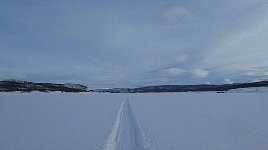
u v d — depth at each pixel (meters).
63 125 14.81
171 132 12.38
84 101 42.84
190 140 10.45
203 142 10.09
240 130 13.08
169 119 17.69
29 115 19.69
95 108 28.17
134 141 10.23
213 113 21.67
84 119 17.80
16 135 11.53
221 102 36.94
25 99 42.72
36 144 9.79
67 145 9.64
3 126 14.12
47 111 23.27
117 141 10.29
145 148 9.04
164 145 9.52
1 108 25.38
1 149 9.01
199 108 27.12
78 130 13.09
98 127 14.15
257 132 12.38
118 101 45.19
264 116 19.09
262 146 9.47
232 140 10.48
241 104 31.98
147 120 17.11
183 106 30.48
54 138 10.91
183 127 14.05
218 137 11.12
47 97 53.12
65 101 40.91
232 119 17.48
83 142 10.13
